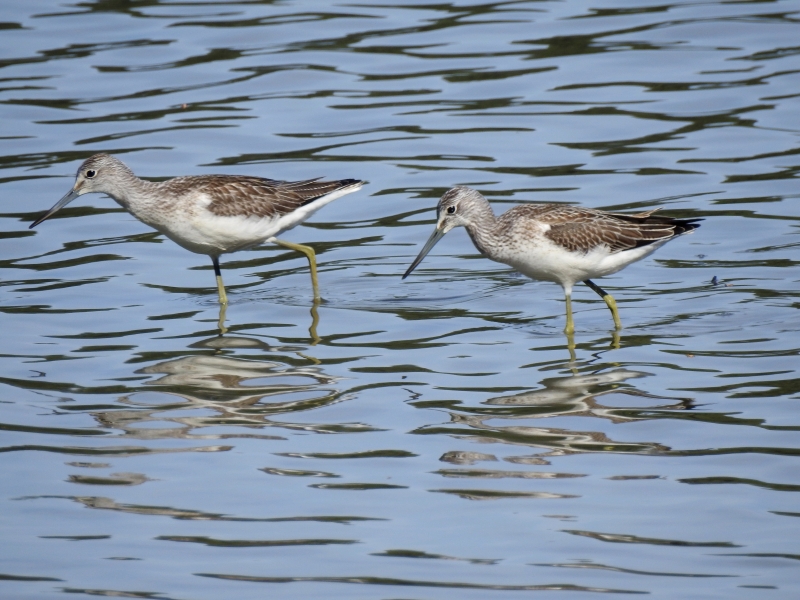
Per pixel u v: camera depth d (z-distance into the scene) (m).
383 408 11.97
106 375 12.94
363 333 14.38
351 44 25.34
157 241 18.23
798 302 14.72
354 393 12.38
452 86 23.28
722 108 21.72
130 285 16.33
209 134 21.44
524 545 9.38
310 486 10.37
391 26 26.28
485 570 9.05
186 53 24.94
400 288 16.20
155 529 9.72
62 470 10.70
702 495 10.07
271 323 14.83
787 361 12.88
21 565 9.18
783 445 10.89
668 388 12.30
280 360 13.40
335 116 22.22
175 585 8.89
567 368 12.98
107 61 24.56
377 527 9.70
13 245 17.69
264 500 10.15
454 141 21.06
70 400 12.24
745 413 11.61
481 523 9.73
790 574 8.90
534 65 23.97
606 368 12.94
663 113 21.69
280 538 9.56
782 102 21.73
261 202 15.64
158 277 16.75
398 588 8.82
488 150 20.69
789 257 16.28
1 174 20.03
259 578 8.99
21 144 21.09
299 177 19.66
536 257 14.34
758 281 15.55
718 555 9.18
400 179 19.77
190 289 16.27
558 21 26.20
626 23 25.86
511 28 25.92
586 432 11.32
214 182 15.59
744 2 26.72
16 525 9.77
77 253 17.55
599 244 14.22
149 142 21.08
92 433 11.45
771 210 17.84
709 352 13.30
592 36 25.25
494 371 12.97
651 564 9.09
